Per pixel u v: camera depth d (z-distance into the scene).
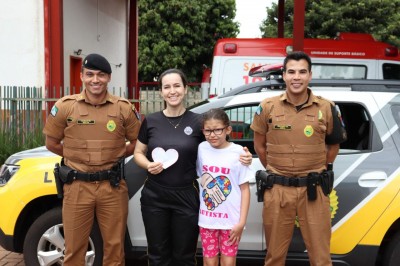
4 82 10.03
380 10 19.48
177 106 3.15
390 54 8.78
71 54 10.94
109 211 3.25
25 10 9.88
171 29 22.89
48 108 9.09
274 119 3.09
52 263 3.68
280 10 13.02
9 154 8.23
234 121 3.75
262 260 3.61
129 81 15.70
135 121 3.33
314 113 3.04
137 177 3.66
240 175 3.10
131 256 3.74
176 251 3.22
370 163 3.51
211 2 23.94
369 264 3.50
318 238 3.06
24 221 3.85
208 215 3.13
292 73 3.00
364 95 3.66
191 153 3.12
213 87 8.73
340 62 8.76
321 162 3.09
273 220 3.12
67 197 3.23
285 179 3.08
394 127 3.57
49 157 3.85
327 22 19.58
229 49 8.71
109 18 13.87
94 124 3.18
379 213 3.46
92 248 3.66
